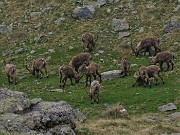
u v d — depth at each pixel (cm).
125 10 9681
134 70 7519
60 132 4338
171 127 5119
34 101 4997
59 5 10438
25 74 8025
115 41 8775
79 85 7162
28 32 9812
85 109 6034
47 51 8856
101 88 6862
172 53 7406
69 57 8456
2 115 4441
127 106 6144
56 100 6500
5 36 9894
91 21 9644
